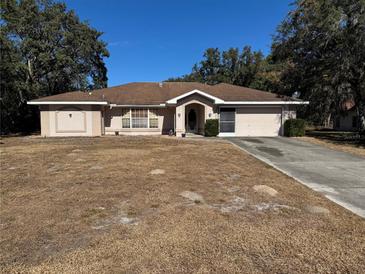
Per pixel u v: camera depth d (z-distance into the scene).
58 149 14.03
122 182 7.51
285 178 8.30
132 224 4.87
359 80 20.20
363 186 7.58
